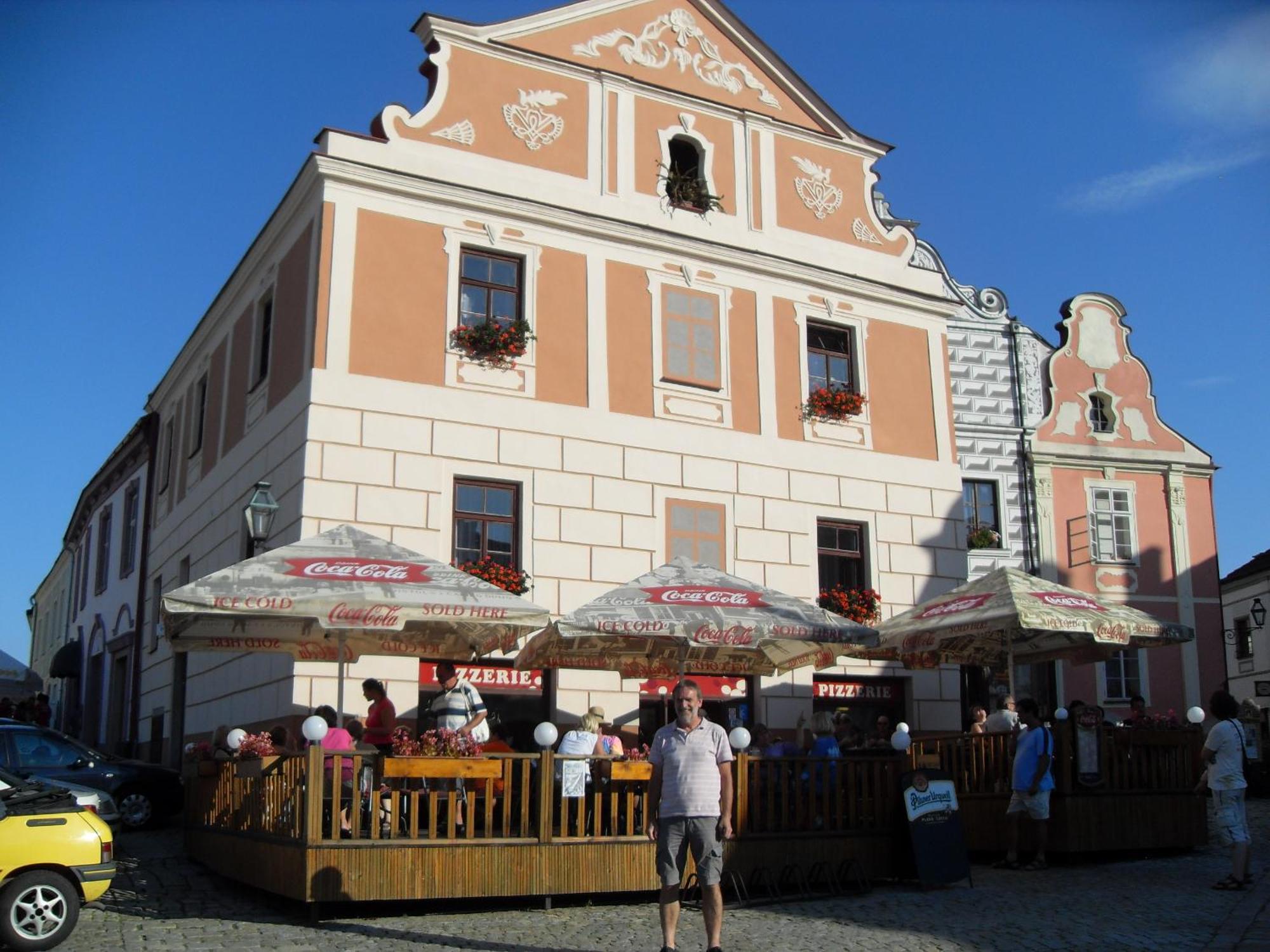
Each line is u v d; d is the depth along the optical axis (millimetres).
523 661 16125
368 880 10930
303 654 15055
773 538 20531
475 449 18172
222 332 22625
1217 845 17391
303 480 16969
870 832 13406
